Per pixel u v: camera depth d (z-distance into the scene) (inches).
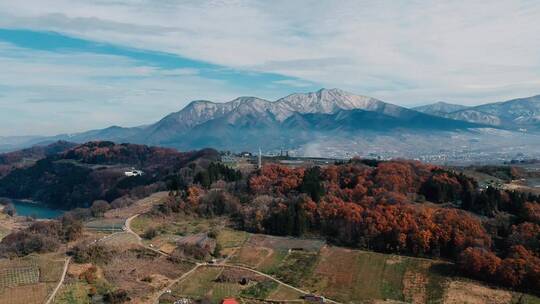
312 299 6299.2
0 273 6225.4
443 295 6471.5
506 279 6648.6
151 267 6929.1
